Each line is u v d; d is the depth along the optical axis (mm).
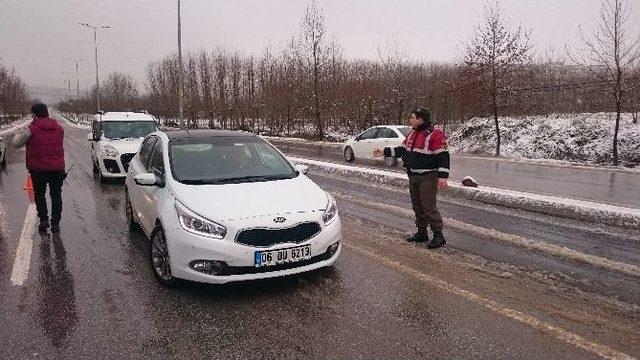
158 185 5031
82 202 8469
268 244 4137
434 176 5555
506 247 5617
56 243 5867
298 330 3598
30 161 6156
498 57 22391
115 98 66375
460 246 5656
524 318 3736
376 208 7961
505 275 4668
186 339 3471
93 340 3461
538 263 5027
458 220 7043
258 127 39375
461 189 9211
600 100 25422
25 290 4387
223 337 3500
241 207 4277
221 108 41188
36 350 3328
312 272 4785
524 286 4391
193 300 4160
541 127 24203
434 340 3422
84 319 3797
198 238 4109
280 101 35531
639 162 18875
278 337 3494
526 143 23547
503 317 3760
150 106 56812
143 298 4207
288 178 5172
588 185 11414
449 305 3994
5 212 7602
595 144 21062
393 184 10789
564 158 21109
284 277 4656
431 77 34594
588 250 5531
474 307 3949
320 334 3533
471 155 21578
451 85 27828
